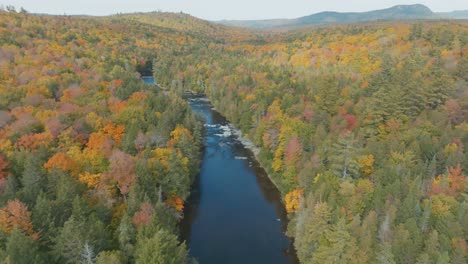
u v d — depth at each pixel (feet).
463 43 473.67
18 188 202.08
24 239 147.95
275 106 394.32
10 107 312.09
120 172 214.90
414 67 403.75
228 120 473.26
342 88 433.89
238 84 536.42
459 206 174.91
